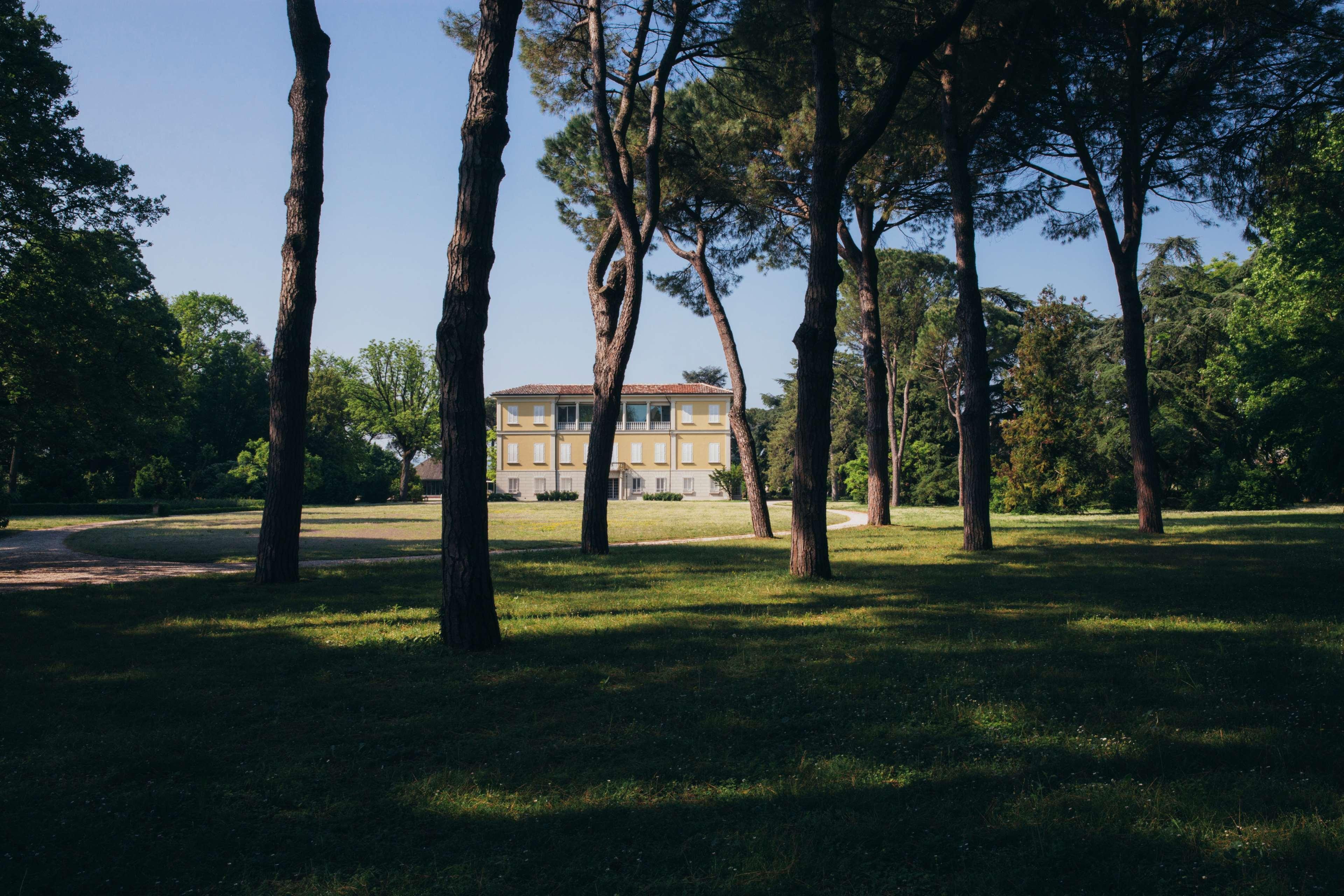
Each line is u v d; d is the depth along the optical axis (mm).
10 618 8422
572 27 16672
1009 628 7348
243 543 20109
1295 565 11977
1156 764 3836
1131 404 19359
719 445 67688
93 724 4695
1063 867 2875
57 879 2855
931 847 3055
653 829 3238
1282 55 14617
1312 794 3346
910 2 14555
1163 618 7699
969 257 15602
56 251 18219
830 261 11633
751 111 17875
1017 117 17609
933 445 51312
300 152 11203
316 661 6305
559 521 31500
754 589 10391
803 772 3826
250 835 3244
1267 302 27516
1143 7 14664
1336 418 12336
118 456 23109
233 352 63594
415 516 38812
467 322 6820
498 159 6973
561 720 4707
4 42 16250
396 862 2986
